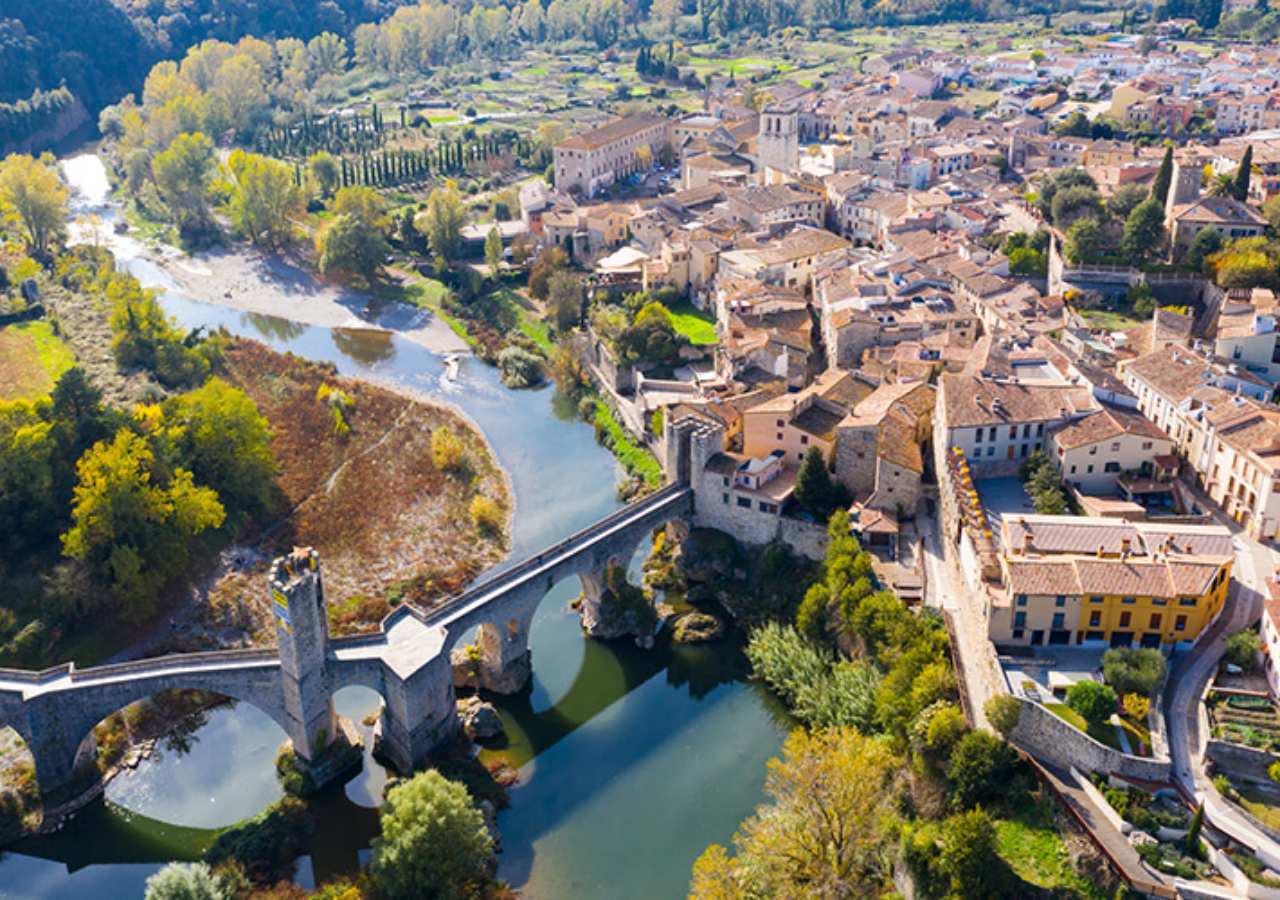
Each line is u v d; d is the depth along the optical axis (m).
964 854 101.38
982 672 126.19
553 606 167.50
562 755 138.00
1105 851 100.81
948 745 115.44
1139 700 112.69
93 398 178.75
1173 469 150.75
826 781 113.12
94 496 157.38
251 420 185.38
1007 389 162.75
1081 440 152.25
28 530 166.25
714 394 197.38
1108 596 121.62
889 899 108.69
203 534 175.12
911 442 165.62
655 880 119.44
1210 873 98.25
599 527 158.12
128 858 124.75
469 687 148.75
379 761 136.12
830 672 145.12
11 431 170.25
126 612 159.00
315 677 128.50
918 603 142.62
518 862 121.75
